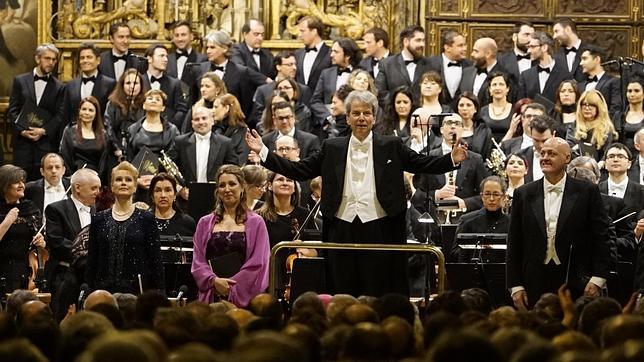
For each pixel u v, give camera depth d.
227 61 27.64
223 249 17.42
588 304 11.36
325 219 15.68
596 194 16.17
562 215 16.11
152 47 27.33
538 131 22.84
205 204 20.91
